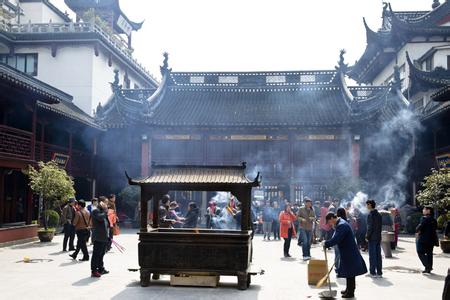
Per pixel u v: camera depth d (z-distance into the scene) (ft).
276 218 86.79
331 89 140.87
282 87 142.00
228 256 39.73
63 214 64.95
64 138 120.67
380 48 159.22
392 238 61.05
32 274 46.09
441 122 107.86
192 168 43.09
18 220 97.50
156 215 46.98
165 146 127.13
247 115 128.06
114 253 63.77
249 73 142.92
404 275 47.24
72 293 37.09
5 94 76.69
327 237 68.90
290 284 42.32
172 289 39.24
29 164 80.43
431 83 118.01
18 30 142.61
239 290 39.34
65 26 143.43
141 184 41.29
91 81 142.92
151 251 40.24
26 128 97.66
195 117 127.34
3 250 66.23
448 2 146.10
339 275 35.76
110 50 152.25
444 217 73.72
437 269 51.37
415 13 167.84
